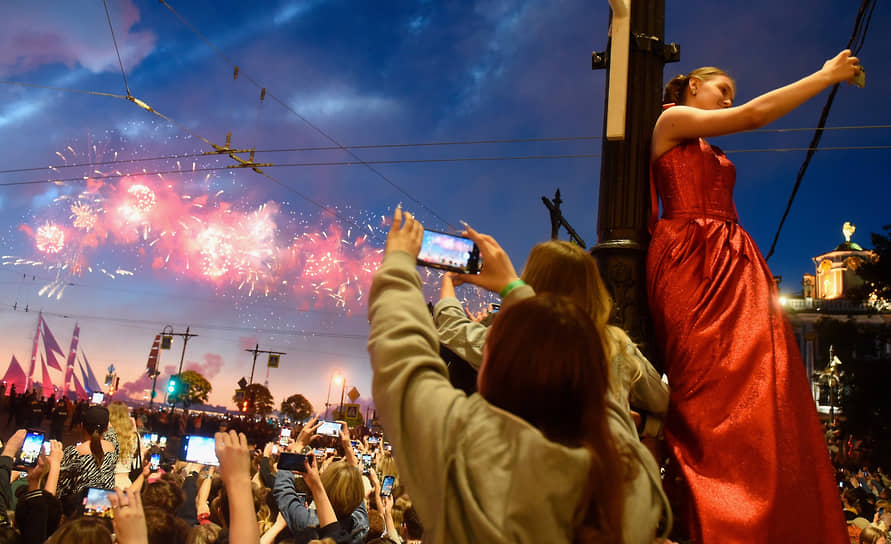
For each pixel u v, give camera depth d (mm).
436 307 2160
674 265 2848
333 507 4398
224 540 4273
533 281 1913
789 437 2441
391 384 1443
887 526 10406
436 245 2176
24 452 9891
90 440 5961
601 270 3143
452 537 1298
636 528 1369
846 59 2814
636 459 1484
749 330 2652
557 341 1352
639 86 3299
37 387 81875
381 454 8711
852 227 73812
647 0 3404
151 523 3832
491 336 1448
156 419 35969
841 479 20328
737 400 2533
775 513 2312
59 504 4426
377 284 1606
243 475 2633
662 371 2973
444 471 1315
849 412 33531
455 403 1407
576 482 1233
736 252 2818
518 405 1351
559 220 10383
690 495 2455
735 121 2830
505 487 1272
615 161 3244
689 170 2951
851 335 36438
